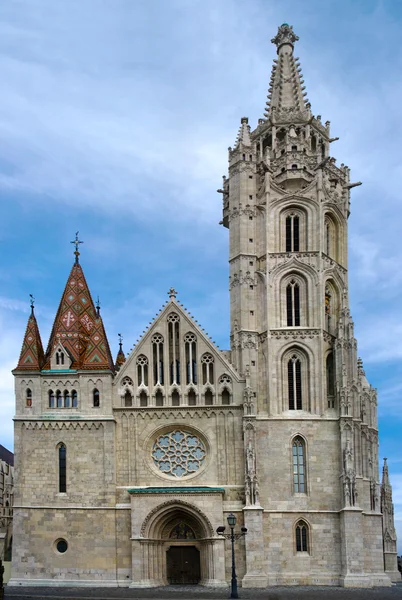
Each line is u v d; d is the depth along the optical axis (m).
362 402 90.31
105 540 80.94
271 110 99.75
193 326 87.88
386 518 102.19
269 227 91.88
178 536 82.31
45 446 84.25
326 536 81.69
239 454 83.62
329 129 102.50
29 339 88.12
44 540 81.50
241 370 87.25
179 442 85.31
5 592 73.44
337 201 95.31
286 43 105.44
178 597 67.62
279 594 71.06
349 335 87.81
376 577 82.31
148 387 86.12
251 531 79.12
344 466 82.38
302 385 87.38
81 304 93.62
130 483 83.62
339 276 92.88
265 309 89.38
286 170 94.12
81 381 85.75
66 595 69.94
